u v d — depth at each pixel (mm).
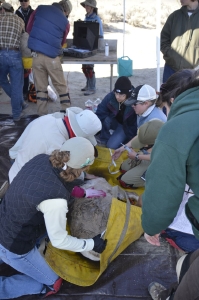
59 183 2104
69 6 5664
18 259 2275
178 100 1599
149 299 2447
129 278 2600
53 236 2156
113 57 5758
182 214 2672
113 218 2535
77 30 5902
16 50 5180
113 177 3527
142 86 3293
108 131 4445
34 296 2465
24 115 5750
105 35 13188
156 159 1537
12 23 5078
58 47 5145
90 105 5105
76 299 2449
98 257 2598
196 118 1462
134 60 9789
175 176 1509
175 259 2752
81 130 2766
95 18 6660
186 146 1445
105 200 2703
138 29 14953
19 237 2189
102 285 2543
